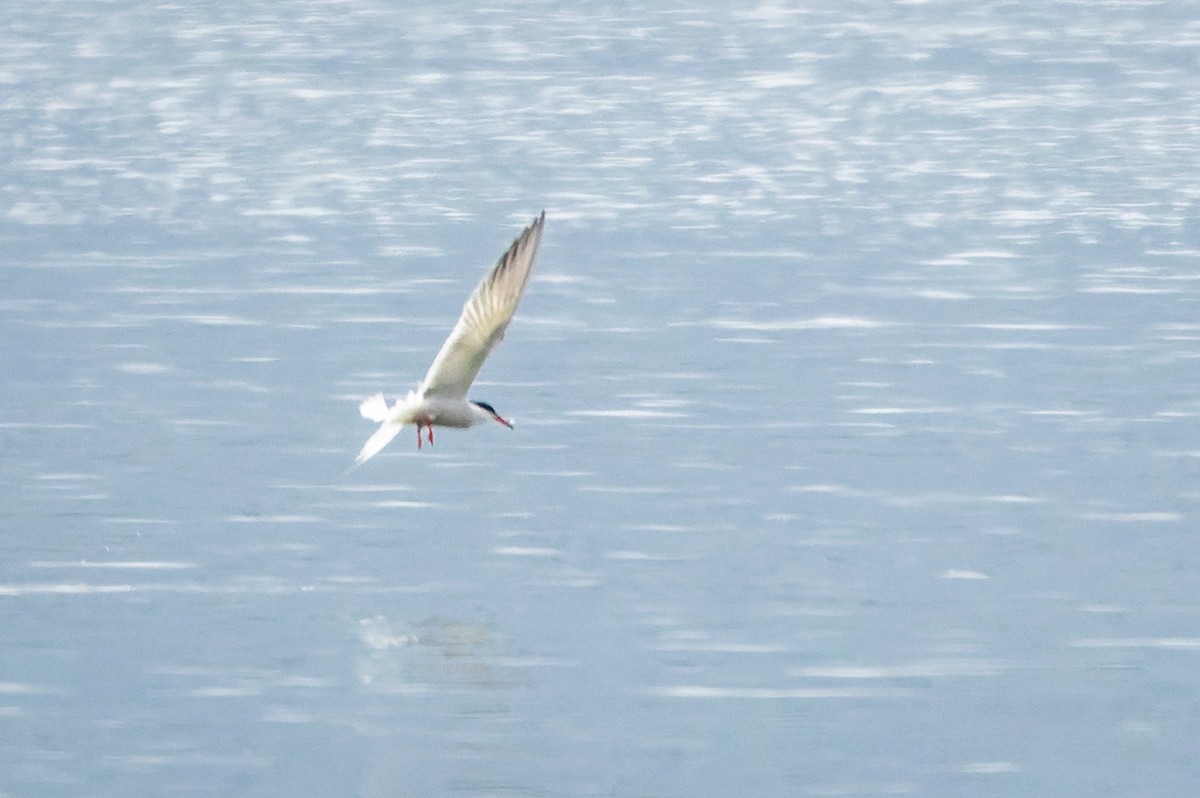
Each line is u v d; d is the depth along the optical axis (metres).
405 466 20.14
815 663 15.55
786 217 34.25
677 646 15.84
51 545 17.91
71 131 44.81
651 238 32.34
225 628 16.16
